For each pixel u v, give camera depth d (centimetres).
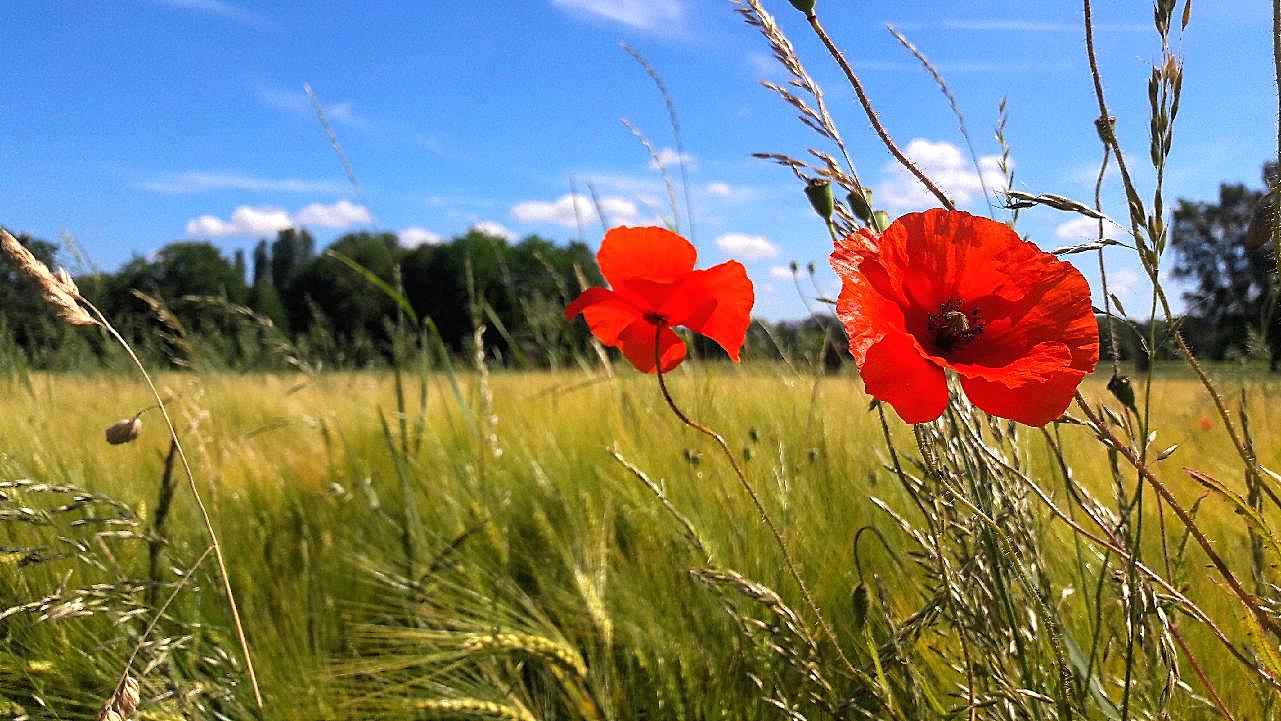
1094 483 64
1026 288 34
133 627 61
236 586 71
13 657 60
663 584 66
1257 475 33
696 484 73
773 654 52
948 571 37
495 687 59
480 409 108
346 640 68
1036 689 39
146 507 78
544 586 71
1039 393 32
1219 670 49
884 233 34
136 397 153
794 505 67
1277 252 31
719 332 45
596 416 113
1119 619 48
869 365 31
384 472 100
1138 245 32
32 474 81
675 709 57
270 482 98
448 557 72
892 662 41
